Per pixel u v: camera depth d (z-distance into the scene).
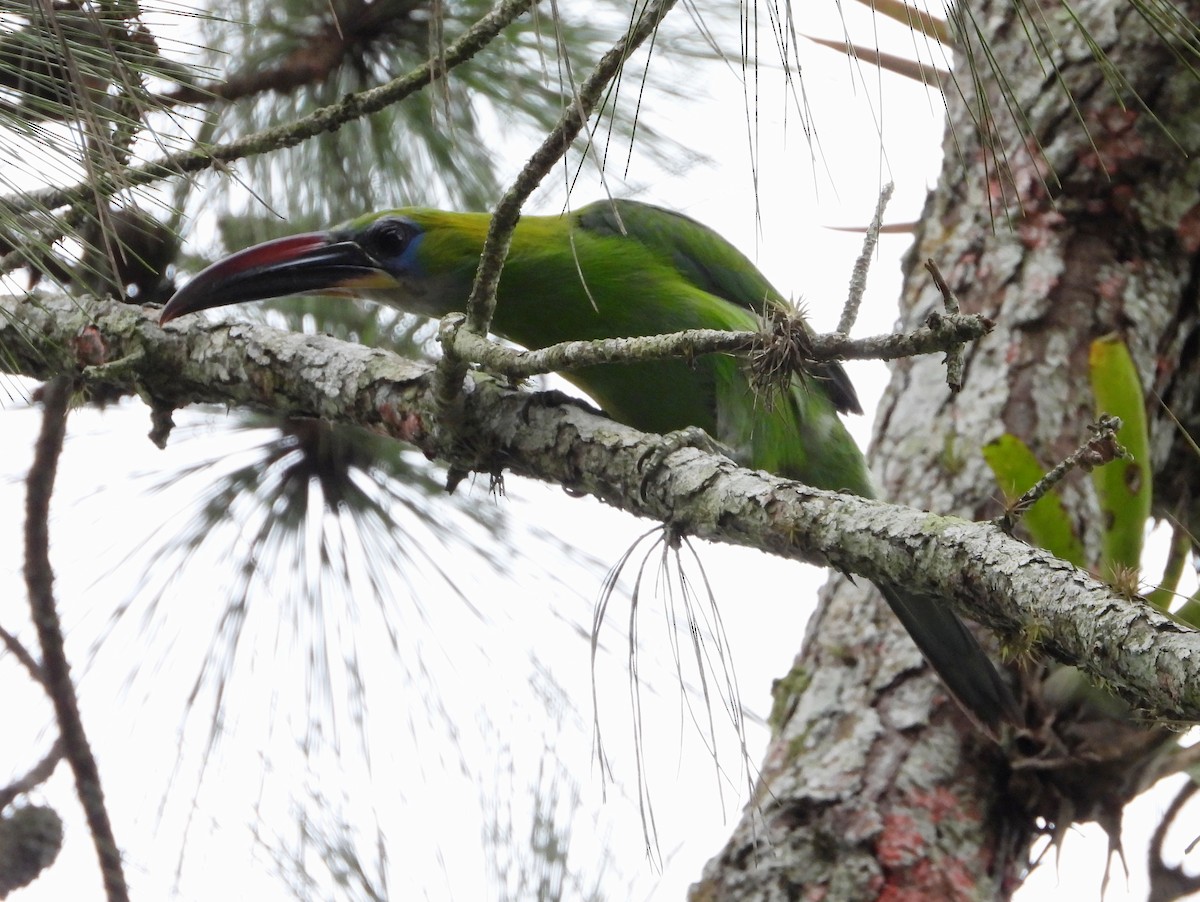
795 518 5.62
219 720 8.30
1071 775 7.39
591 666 6.13
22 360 8.20
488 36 6.83
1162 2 5.46
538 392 7.24
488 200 9.02
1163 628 4.02
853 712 7.98
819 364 5.25
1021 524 8.05
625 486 6.64
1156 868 7.49
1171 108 9.22
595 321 8.78
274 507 8.86
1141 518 6.89
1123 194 9.20
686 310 8.61
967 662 7.52
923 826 7.48
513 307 8.81
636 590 6.14
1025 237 9.21
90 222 7.71
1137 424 6.98
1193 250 9.26
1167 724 4.15
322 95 8.65
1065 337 8.86
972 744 7.71
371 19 8.42
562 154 5.87
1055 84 9.41
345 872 7.93
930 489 8.60
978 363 8.94
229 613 8.59
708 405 8.66
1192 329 9.24
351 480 8.90
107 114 5.92
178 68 6.71
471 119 8.75
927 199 9.84
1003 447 7.66
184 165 7.32
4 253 6.75
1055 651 4.53
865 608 8.34
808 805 7.64
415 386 7.46
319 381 7.73
